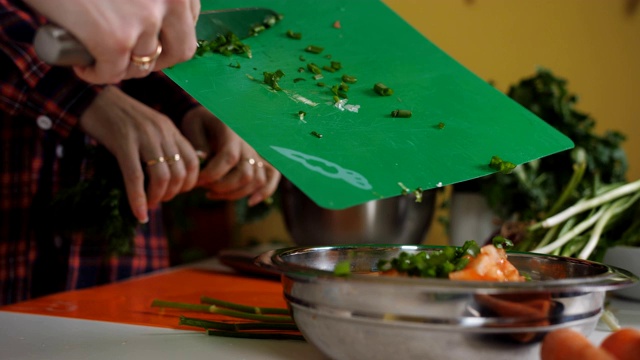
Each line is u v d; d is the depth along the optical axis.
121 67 0.74
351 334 0.58
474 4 2.24
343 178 0.67
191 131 1.30
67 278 1.42
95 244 1.45
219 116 0.76
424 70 0.98
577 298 0.57
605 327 0.84
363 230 1.26
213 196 1.36
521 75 2.24
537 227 1.04
